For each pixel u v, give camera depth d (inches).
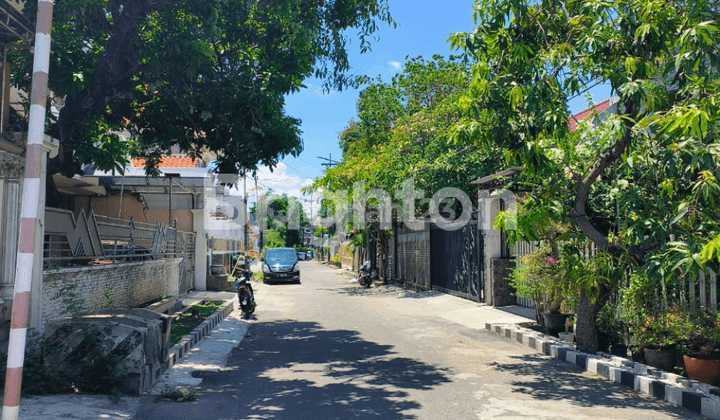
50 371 243.4
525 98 288.4
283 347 394.6
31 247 163.3
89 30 381.1
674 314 287.3
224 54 465.4
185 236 804.6
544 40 318.0
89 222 401.1
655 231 269.4
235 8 412.2
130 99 437.1
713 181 248.8
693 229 270.5
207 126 465.4
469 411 229.1
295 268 1090.1
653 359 298.0
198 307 622.5
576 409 234.7
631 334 336.8
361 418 218.7
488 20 309.7
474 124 296.2
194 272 865.5
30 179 163.8
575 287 321.4
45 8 167.0
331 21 447.5
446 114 791.1
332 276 1376.7
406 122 834.2
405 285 965.2
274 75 450.0
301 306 677.3
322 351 376.5
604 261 305.3
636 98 275.0
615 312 351.3
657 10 277.6
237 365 329.7
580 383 284.2
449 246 757.3
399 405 237.8
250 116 448.1
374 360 342.0
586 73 300.7
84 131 440.5
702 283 290.5
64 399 233.8
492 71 307.4
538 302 432.5
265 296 812.0
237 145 462.6
